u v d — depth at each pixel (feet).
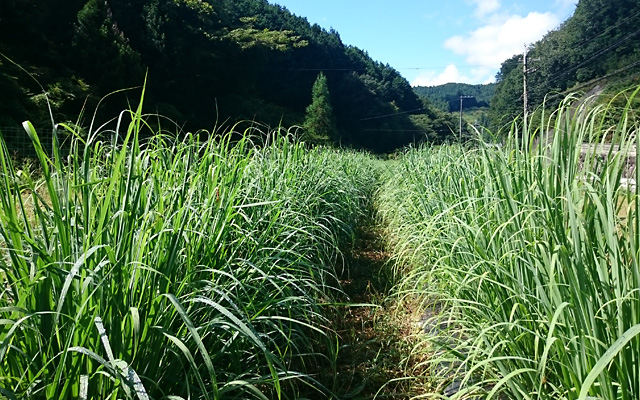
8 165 5.68
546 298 6.18
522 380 7.14
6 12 60.08
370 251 22.67
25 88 43.78
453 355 8.54
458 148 16.98
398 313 13.38
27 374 5.22
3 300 5.77
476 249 8.40
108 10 76.13
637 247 5.55
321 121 119.85
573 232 5.62
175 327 6.75
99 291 5.37
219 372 7.34
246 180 12.01
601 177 6.64
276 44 104.88
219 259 8.43
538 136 8.79
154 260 6.38
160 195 7.17
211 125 81.82
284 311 10.32
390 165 35.55
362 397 9.43
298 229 11.02
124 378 4.61
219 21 103.71
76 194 6.38
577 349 5.69
